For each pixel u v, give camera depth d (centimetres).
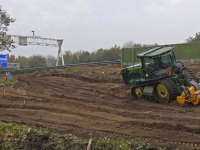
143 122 879
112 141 652
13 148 714
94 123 915
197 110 999
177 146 654
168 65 1216
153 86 1233
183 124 838
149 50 1327
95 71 2378
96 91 1672
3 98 1486
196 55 2308
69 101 1361
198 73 1806
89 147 621
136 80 1355
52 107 1199
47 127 904
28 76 2822
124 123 907
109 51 5300
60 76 2420
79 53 6306
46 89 1889
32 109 1201
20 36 3762
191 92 1069
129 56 2638
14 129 843
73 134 814
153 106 1151
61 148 664
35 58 6419
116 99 1422
